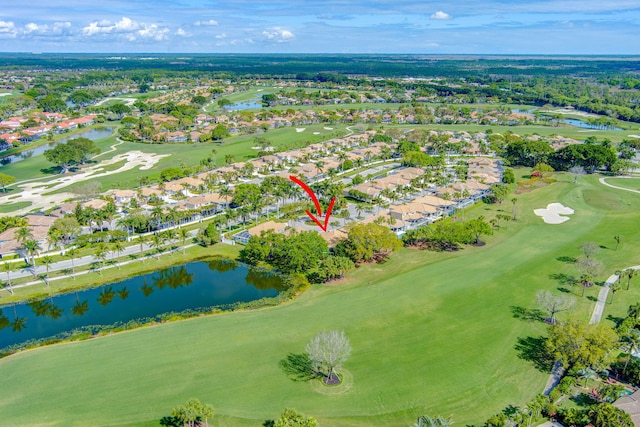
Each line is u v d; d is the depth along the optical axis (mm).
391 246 115875
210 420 63906
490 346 81000
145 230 144000
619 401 66438
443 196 165125
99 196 170500
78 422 64062
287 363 76812
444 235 122438
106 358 79125
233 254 127375
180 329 88750
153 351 81000
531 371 74375
